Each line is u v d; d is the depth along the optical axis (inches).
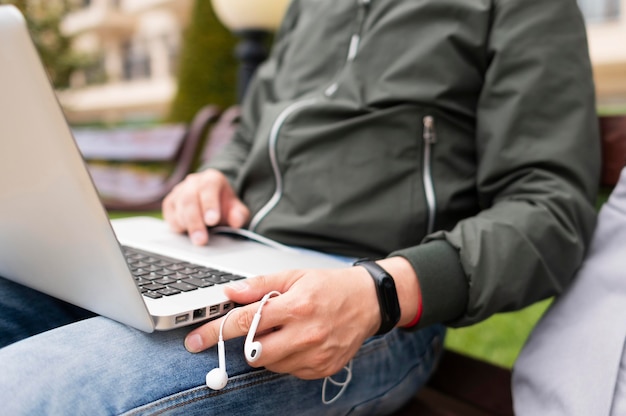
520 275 32.5
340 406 34.5
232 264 36.2
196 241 42.7
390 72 42.2
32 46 19.8
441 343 43.1
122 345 27.2
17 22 19.6
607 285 33.0
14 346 27.0
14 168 23.2
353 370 34.5
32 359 25.8
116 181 179.5
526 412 31.6
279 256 39.3
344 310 28.4
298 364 27.5
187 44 214.8
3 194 24.9
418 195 40.2
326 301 27.5
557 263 34.0
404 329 33.4
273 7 106.1
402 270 32.0
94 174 194.4
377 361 36.0
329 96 45.1
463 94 41.4
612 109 183.2
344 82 44.5
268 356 26.3
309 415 32.8
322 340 27.1
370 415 38.3
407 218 40.0
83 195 21.7
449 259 33.1
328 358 27.9
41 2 241.1
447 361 45.7
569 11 38.6
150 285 30.1
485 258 32.6
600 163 38.0
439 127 41.1
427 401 42.4
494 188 38.2
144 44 534.3
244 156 56.4
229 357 29.1
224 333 26.4
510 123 37.3
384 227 40.3
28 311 34.7
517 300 33.0
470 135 42.0
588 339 31.0
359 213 41.0
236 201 47.4
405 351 38.2
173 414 26.3
